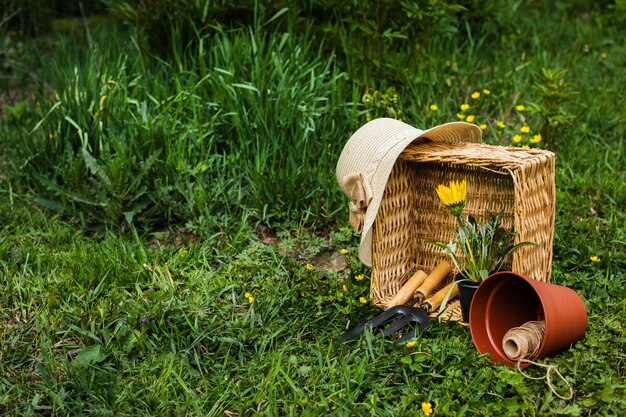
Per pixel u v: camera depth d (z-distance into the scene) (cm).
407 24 494
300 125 415
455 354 269
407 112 467
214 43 473
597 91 523
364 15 464
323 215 385
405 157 296
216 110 435
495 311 286
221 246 362
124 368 274
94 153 427
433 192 324
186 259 346
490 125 464
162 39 493
